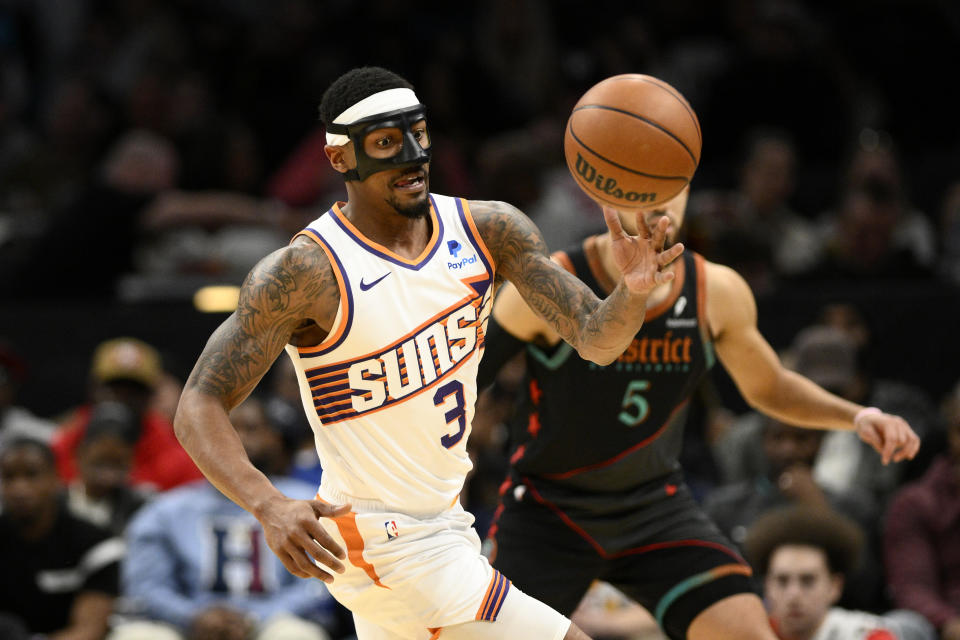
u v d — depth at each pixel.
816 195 29.30
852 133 30.66
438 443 9.98
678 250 9.13
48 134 32.34
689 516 12.78
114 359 21.91
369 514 9.95
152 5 34.84
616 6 33.66
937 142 32.03
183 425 9.42
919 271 25.92
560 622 10.03
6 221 29.19
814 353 19.94
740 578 12.51
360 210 9.92
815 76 30.61
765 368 12.77
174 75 31.91
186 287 25.34
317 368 9.87
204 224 26.28
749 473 20.22
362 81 9.78
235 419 19.89
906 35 32.38
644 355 12.22
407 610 10.02
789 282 25.58
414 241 9.98
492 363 12.58
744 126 30.47
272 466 20.12
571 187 27.56
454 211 10.16
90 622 18.77
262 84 32.25
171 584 19.36
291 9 32.91
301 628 18.28
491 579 10.10
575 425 12.41
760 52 30.86
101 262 26.28
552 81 31.66
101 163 31.03
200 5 35.34
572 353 12.23
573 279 10.01
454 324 9.93
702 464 21.80
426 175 9.92
